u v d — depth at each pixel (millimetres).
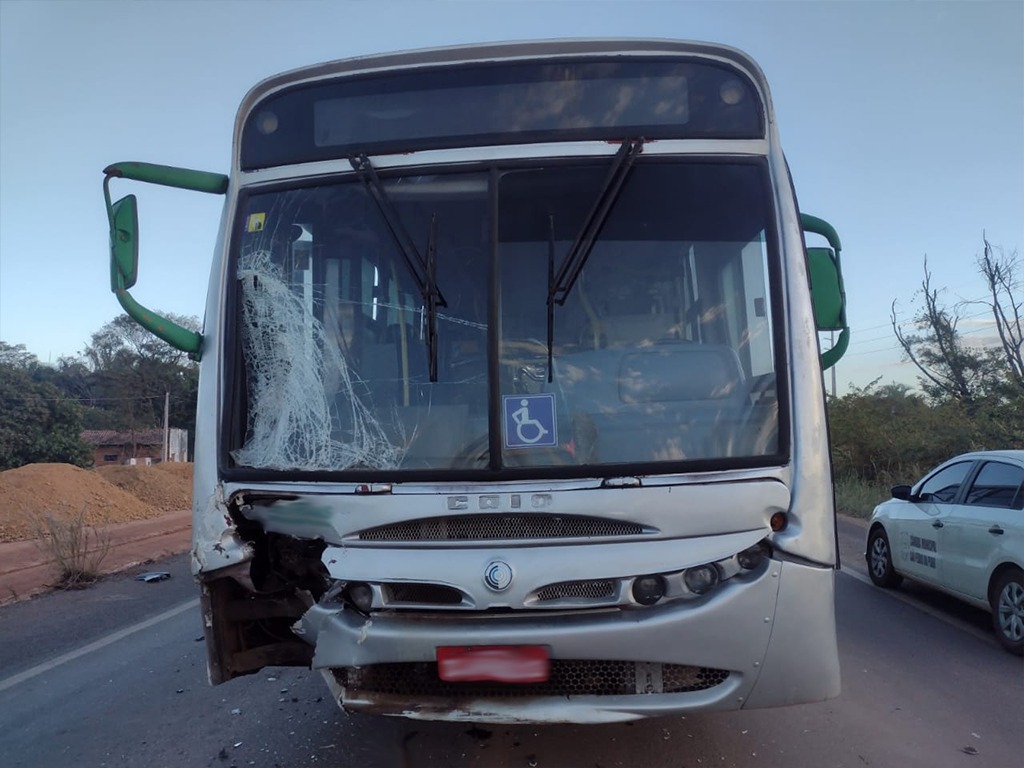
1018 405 20953
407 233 4227
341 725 5469
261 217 4430
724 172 4246
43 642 8180
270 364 4270
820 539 3836
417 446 4012
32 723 5812
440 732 5270
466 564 3742
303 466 4105
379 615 3834
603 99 4289
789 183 4246
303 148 4457
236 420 4238
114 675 6945
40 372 57094
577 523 3797
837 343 4586
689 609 3686
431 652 3727
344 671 3990
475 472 3865
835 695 3871
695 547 3736
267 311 4324
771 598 3744
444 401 4066
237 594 4336
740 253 4156
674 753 4895
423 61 4398
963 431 21297
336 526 3932
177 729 5543
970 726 5371
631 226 4184
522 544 3773
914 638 7668
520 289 4125
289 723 5562
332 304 4285
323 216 4371
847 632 7898
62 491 18906
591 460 3904
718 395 3992
